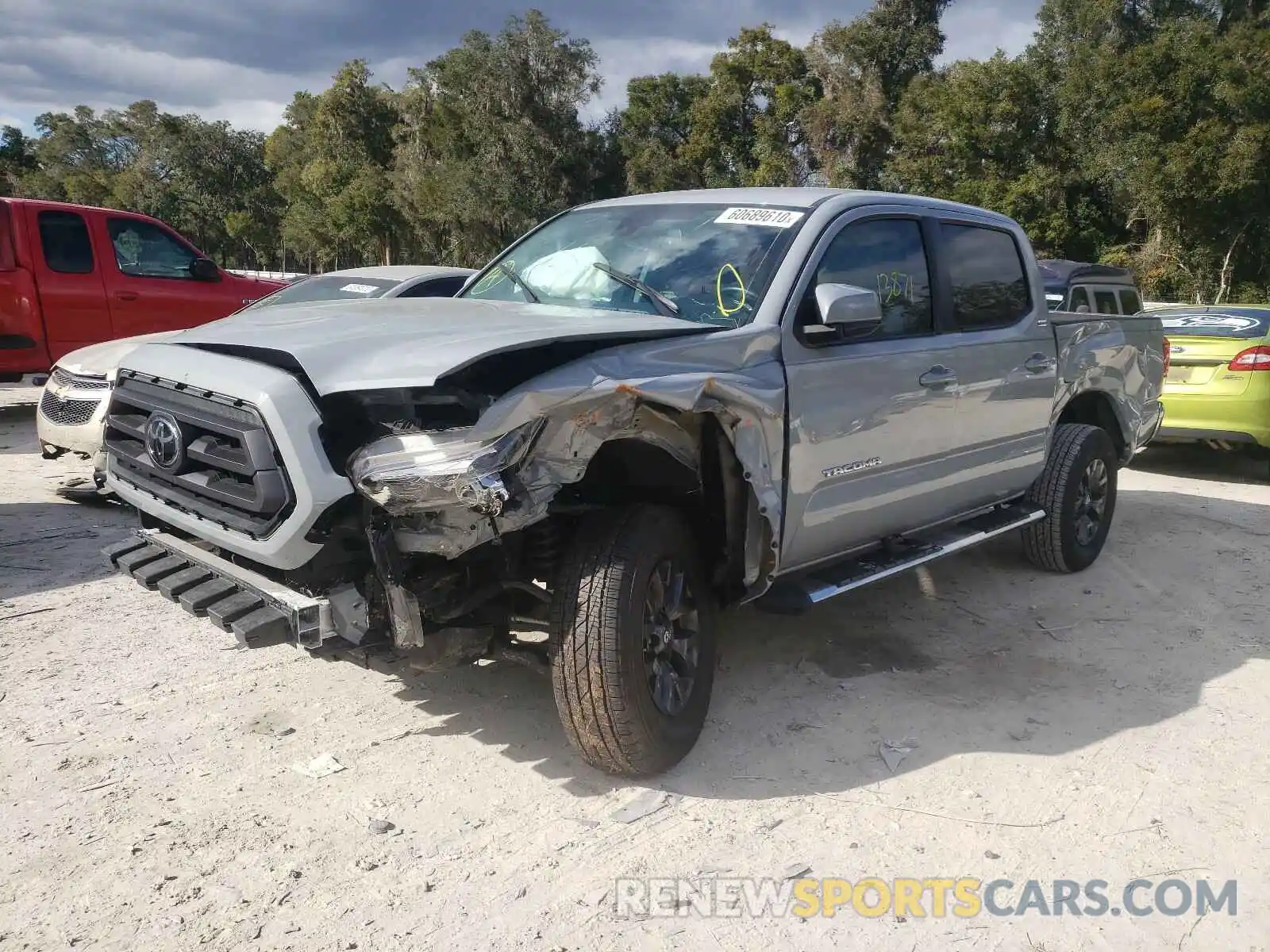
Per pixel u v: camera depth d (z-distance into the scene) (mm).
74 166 91312
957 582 5660
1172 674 4398
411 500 2805
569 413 2934
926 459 4367
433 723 3750
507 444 2809
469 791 3271
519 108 47406
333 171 60438
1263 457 9422
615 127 57594
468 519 2852
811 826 3125
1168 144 31203
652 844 3002
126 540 3799
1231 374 8500
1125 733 3811
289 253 76688
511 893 2752
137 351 3705
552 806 3195
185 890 2719
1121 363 5992
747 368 3469
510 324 3324
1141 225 35594
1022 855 3004
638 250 4215
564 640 3117
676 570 3379
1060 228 34969
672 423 3291
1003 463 4973
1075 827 3158
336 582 3086
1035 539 5719
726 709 3922
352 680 4113
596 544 3154
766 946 2582
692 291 3875
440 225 50875
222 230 75625
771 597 3783
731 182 52250
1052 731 3812
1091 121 34344
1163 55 31656
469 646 3277
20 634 4500
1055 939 2637
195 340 3453
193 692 3973
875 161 46688
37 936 2518
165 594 3332
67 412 6590
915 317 4391
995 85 35844
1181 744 3729
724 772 3439
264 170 76062
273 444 2941
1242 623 5090
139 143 77000
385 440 2916
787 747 3625
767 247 3920
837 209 4086
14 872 2775
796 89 49812
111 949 2482
